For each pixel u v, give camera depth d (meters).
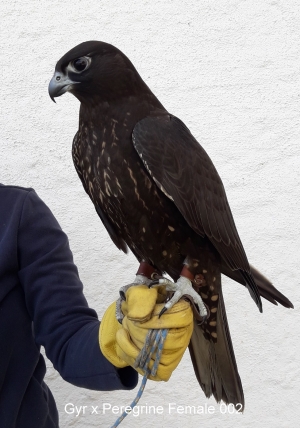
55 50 1.14
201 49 1.13
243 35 1.13
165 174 0.71
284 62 1.13
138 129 0.72
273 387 1.10
